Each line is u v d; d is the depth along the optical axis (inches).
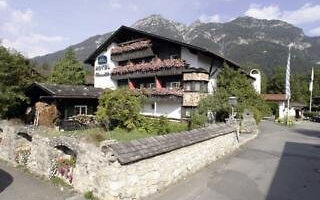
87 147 404.5
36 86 1030.4
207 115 943.0
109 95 938.7
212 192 418.6
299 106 2437.3
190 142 494.0
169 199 388.8
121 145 374.3
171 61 1189.1
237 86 1114.1
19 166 573.9
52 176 480.4
